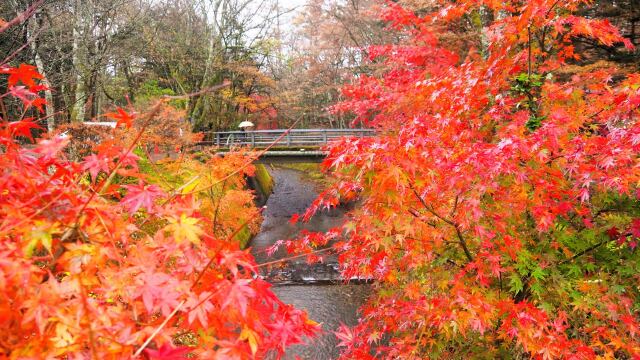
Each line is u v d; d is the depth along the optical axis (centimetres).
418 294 325
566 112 329
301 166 2777
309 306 889
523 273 317
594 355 265
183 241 153
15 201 132
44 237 128
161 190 173
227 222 640
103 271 138
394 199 263
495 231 327
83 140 608
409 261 325
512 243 307
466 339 359
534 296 335
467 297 288
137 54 1623
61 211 142
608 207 330
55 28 866
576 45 962
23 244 126
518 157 298
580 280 314
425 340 329
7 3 818
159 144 888
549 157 302
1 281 110
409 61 737
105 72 1311
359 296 923
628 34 1009
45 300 117
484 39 679
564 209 298
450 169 285
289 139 1697
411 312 310
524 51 375
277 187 2264
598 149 274
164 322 126
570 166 285
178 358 122
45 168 161
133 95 1908
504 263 331
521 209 311
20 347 113
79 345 116
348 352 347
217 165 588
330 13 1931
